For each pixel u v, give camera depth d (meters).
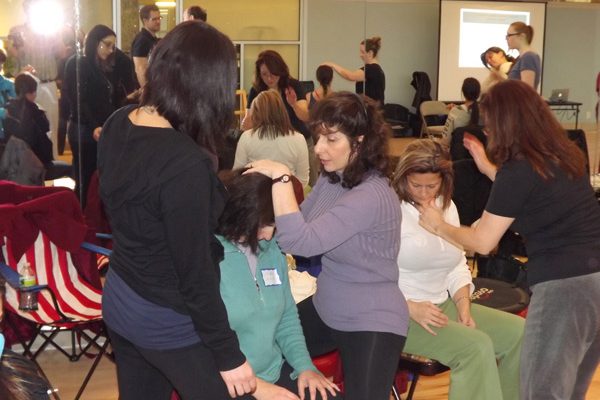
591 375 2.35
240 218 1.95
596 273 2.14
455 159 4.44
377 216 2.03
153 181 1.57
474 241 2.25
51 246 3.04
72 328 2.81
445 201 2.58
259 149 3.88
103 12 3.54
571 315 2.15
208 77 1.60
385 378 2.05
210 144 1.66
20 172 3.50
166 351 1.72
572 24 4.75
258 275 2.07
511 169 2.15
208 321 1.64
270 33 4.14
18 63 3.43
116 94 3.60
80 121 3.54
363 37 4.33
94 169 3.59
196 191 1.58
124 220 1.65
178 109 1.60
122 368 1.86
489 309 2.70
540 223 2.16
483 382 2.39
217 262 1.78
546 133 2.15
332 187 2.18
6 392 1.41
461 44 4.52
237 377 1.70
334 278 2.12
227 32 4.04
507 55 4.61
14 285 2.60
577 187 2.15
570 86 4.81
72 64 3.52
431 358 2.45
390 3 4.36
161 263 1.66
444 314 2.55
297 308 2.30
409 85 4.45
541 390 2.21
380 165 2.06
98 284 3.14
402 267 2.59
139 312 1.69
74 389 3.15
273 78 4.07
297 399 1.99
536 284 2.20
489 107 2.19
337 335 2.12
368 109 2.05
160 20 3.69
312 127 2.06
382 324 2.07
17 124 3.47
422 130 4.46
